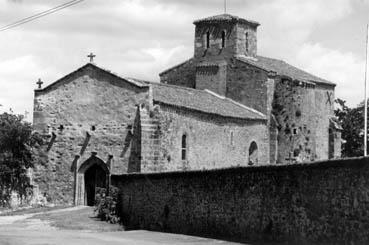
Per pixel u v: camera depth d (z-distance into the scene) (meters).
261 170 38.16
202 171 43.75
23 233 45.53
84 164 64.38
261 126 74.38
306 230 34.44
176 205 46.53
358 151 94.69
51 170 65.56
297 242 35.03
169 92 67.75
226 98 77.81
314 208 33.97
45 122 66.00
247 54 79.94
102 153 63.41
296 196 35.34
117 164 62.66
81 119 64.62
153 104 61.94
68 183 64.94
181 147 63.50
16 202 65.31
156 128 61.22
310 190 34.31
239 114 71.38
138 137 61.75
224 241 40.03
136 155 61.72
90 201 64.94
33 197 65.69
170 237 43.03
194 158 64.81
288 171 36.06
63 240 40.84
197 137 65.31
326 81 81.94
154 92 65.06
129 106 62.47
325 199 33.22
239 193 40.06
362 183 30.91
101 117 63.75
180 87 73.12
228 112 70.12
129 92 62.59
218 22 79.19
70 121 65.06
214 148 67.38
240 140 71.06
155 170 60.97
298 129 75.31
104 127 63.53
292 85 75.44
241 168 39.97
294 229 35.34
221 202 41.72
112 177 55.97
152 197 49.75
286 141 75.12
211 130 67.12
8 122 65.25
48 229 49.38
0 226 51.12
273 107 76.12
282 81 75.94
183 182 45.84
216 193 42.25
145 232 46.94
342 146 95.88
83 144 64.38
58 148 65.44
